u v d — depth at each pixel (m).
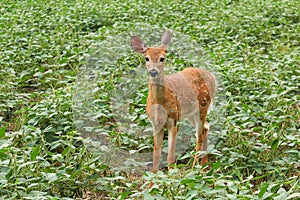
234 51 12.52
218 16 16.45
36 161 6.36
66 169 6.77
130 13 16.09
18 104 9.61
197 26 14.75
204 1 18.91
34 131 7.90
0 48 12.31
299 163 6.97
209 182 6.07
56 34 14.05
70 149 7.15
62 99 8.70
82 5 17.23
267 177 7.08
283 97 9.77
